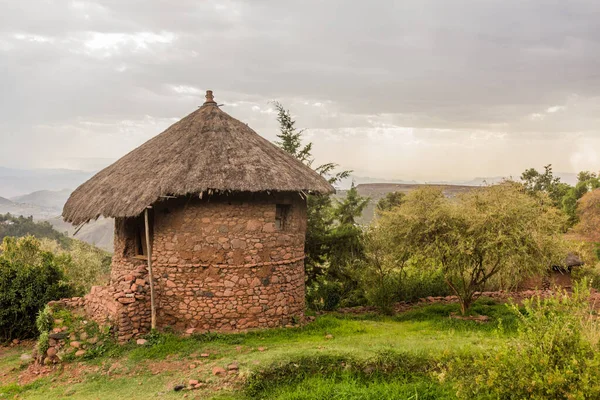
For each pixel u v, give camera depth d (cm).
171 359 1252
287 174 1516
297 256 1641
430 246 1741
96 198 1558
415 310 1973
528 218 1619
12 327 1780
